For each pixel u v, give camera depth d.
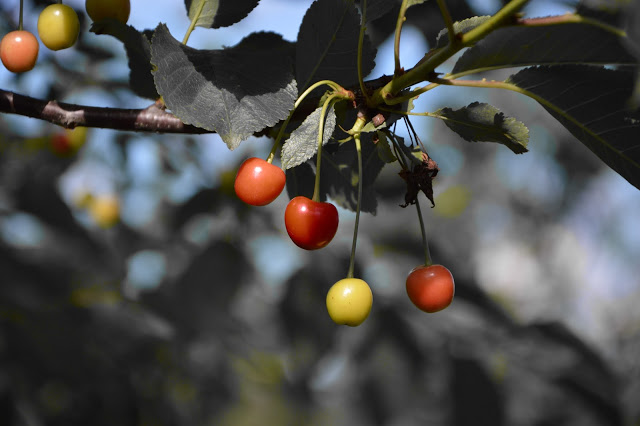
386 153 0.54
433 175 0.54
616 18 0.45
